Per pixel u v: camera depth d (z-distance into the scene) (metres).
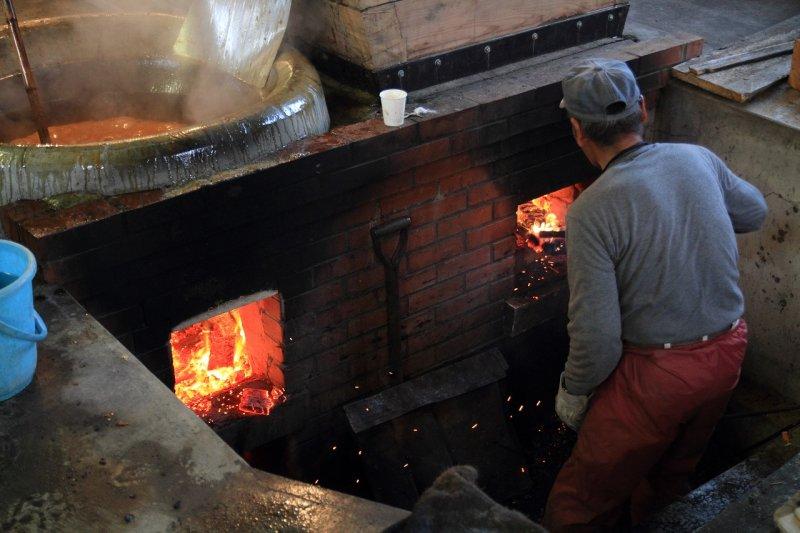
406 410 3.61
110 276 2.68
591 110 2.44
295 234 3.04
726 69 3.67
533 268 4.03
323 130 3.05
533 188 3.64
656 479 3.02
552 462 4.08
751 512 2.22
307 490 1.82
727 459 3.82
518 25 3.48
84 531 1.72
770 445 3.35
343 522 1.73
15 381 2.05
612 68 2.47
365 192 3.12
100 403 2.06
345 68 3.38
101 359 2.21
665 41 3.75
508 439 3.88
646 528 3.02
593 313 2.40
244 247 2.95
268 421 3.40
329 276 3.24
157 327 2.89
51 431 1.97
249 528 1.72
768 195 3.54
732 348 2.54
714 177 2.48
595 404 2.69
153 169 2.67
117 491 1.82
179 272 2.84
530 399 4.27
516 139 3.42
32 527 1.73
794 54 3.47
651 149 2.46
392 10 3.12
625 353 2.59
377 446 3.61
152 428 1.99
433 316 3.67
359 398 3.66
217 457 1.91
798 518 1.82
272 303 3.22
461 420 3.79
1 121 3.40
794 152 3.36
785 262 3.54
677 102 3.80
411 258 3.45
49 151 2.64
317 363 3.43
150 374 2.16
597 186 2.42
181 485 1.83
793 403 3.72
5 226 2.66
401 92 3.02
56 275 2.55
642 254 2.38
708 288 2.45
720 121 3.63
